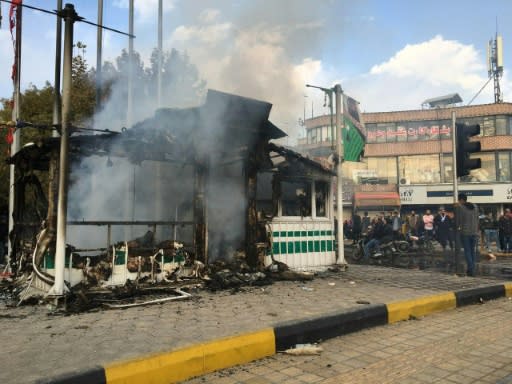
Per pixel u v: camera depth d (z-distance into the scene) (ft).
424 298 21.16
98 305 19.24
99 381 10.91
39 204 24.76
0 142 48.75
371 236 50.62
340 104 34.81
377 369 13.04
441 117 126.21
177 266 24.43
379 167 129.80
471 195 112.06
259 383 11.94
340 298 21.12
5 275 27.25
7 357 12.16
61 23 32.89
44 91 54.03
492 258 47.44
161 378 11.85
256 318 16.83
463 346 15.40
